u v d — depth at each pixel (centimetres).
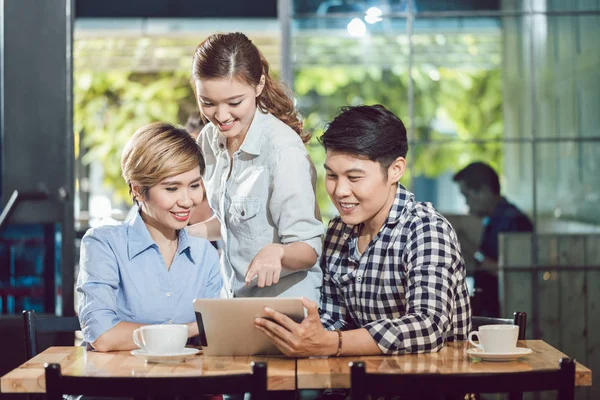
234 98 264
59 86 474
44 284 480
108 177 955
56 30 473
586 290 528
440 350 237
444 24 546
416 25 546
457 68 546
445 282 239
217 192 291
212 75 261
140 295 261
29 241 479
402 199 253
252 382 194
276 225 277
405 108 553
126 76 951
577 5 538
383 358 227
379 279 254
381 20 547
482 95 546
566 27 539
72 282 473
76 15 751
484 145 547
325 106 557
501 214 538
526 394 477
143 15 752
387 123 241
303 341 222
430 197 552
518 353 224
